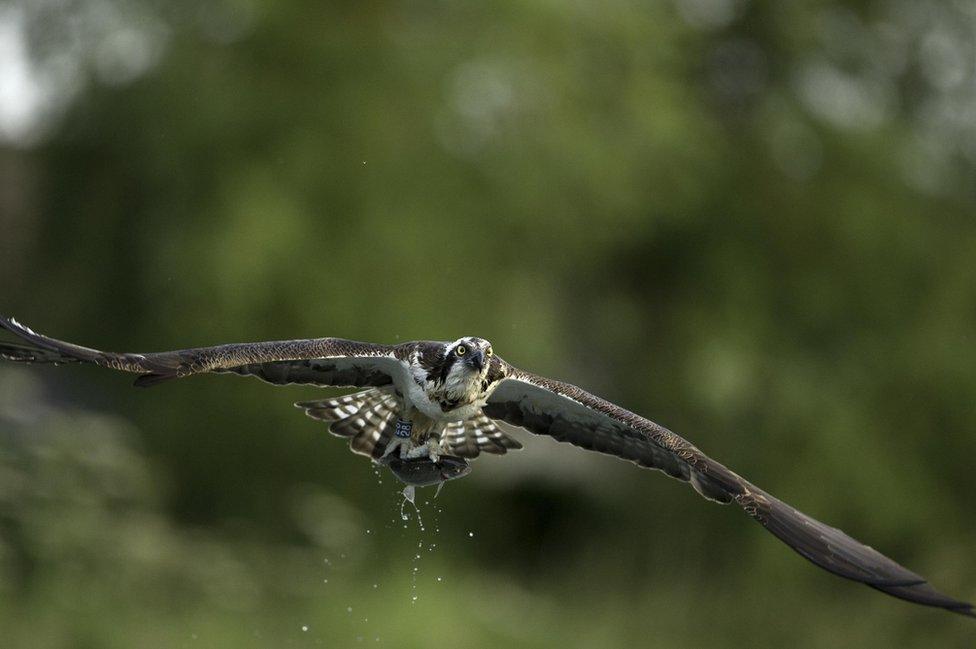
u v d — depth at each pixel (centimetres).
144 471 1209
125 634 1102
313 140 1794
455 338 1812
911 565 1942
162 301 1780
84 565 1134
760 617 1620
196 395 1830
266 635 1223
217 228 1734
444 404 745
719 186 2141
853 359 2133
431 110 1823
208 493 1812
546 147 1852
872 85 2217
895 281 2173
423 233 1817
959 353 2145
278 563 1384
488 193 1858
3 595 1092
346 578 1395
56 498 1120
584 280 2169
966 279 2177
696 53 2148
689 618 1611
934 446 2169
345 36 1844
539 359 1905
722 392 2034
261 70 1825
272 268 1734
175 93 1773
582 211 1936
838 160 2188
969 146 2245
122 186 1850
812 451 2058
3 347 616
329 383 748
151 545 1162
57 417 1217
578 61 1908
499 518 2091
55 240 1925
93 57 1811
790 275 2181
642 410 2148
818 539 609
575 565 1806
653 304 2208
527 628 1498
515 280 1912
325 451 1822
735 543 1917
